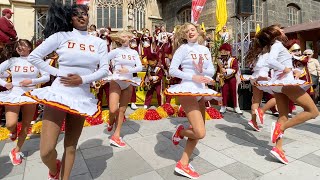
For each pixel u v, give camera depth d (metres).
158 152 3.84
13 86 3.65
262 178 2.92
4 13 6.11
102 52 2.46
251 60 3.98
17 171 3.28
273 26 3.55
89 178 2.99
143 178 2.98
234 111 7.09
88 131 5.07
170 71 2.99
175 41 3.26
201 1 10.12
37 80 3.55
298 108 7.58
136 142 4.33
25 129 3.57
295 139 4.36
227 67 6.82
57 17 2.28
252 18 16.52
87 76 2.27
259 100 4.89
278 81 3.31
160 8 21.14
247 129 5.10
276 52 3.35
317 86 8.34
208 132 4.88
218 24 10.23
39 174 3.18
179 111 6.48
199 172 3.12
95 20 17.80
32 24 16.64
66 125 2.40
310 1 19.69
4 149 4.20
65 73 2.26
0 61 3.79
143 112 6.29
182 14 19.39
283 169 3.14
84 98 2.29
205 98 3.11
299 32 10.28
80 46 2.31
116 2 18.02
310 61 8.29
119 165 3.37
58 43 2.28
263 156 3.60
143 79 8.17
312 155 3.59
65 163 2.38
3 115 6.28
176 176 3.02
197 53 3.04
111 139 4.12
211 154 3.71
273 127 3.33
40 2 8.79
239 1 8.46
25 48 3.74
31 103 3.46
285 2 18.08
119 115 4.15
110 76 4.11
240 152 3.77
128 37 4.47
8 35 4.68
